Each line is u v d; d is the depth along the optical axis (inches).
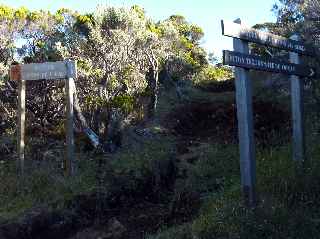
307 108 423.8
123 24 606.2
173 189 335.3
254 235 245.3
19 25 566.3
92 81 478.9
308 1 489.1
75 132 427.5
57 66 354.0
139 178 335.3
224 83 700.0
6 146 406.9
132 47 562.3
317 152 342.3
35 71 355.6
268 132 418.9
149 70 580.1
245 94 274.1
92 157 381.4
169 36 836.6
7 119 454.6
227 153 383.9
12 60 503.2
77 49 526.9
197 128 497.0
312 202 277.3
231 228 249.6
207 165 364.5
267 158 340.2
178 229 277.6
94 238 291.0
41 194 316.2
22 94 358.0
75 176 334.6
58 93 455.5
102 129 430.9
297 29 463.8
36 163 366.9
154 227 297.7
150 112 518.6
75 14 634.8
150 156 358.6
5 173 351.6
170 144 417.1
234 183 322.3
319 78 380.5
